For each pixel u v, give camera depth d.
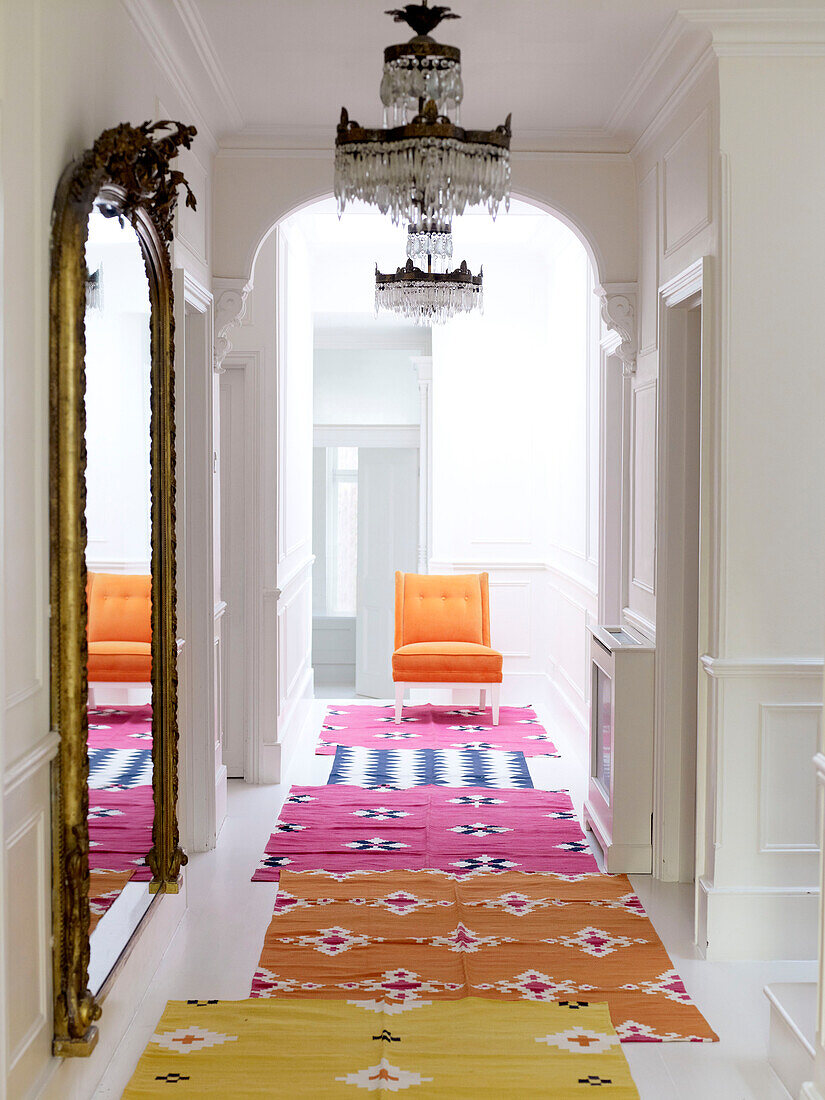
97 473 3.03
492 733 7.55
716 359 3.93
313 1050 3.19
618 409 6.14
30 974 2.59
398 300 6.33
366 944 4.00
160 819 3.84
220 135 5.18
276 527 6.30
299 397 7.92
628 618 5.56
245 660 6.32
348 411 10.17
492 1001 3.53
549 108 4.87
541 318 8.49
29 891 2.59
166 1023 3.36
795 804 3.96
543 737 7.43
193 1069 3.08
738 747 3.94
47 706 2.71
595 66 4.38
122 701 3.35
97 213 3.00
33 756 2.53
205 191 5.05
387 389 10.17
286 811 5.71
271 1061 3.13
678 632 4.68
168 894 3.93
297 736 7.32
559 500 8.02
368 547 9.98
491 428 8.54
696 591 4.67
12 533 2.46
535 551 8.53
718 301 3.91
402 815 5.65
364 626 10.04
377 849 5.11
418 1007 3.48
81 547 2.75
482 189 3.04
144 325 3.60
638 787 4.78
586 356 6.92
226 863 4.91
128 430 3.39
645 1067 3.16
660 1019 3.45
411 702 8.59
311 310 8.74
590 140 5.26
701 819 4.07
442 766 6.66
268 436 6.29
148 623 3.71
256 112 4.92
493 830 5.41
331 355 10.19
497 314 8.50
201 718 5.04
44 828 2.69
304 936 4.07
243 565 6.34
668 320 4.65
